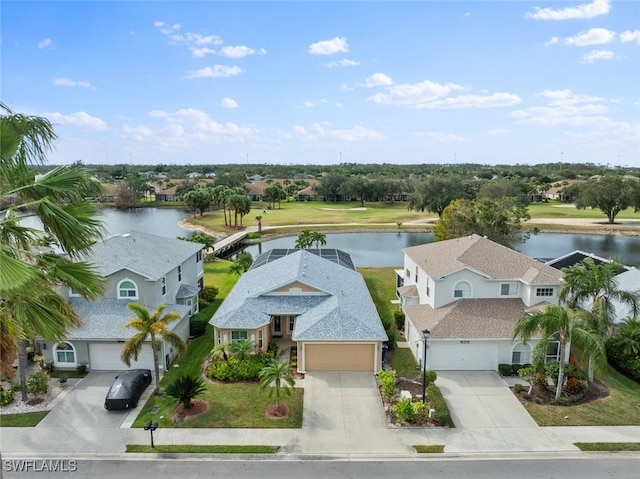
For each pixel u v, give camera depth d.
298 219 108.12
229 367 26.75
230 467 18.72
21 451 19.75
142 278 30.22
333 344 27.45
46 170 13.01
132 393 23.34
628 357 27.33
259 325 29.02
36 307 11.87
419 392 24.94
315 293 32.38
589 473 18.39
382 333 27.61
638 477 18.14
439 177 101.62
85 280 13.14
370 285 48.25
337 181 153.62
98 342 27.55
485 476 18.22
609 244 82.81
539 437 20.92
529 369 25.09
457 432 21.34
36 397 24.14
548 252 75.31
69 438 20.73
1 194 11.91
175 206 140.88
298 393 25.00
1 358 11.98
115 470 18.50
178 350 25.09
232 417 22.56
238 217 111.00
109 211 134.12
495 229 56.16
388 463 19.05
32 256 12.41
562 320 23.02
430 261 34.50
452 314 29.00
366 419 22.47
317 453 19.69
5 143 11.22
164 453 19.61
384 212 123.19
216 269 56.75
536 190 151.25
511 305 29.81
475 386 25.81
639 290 32.22
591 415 22.75
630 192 98.62
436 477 18.16
